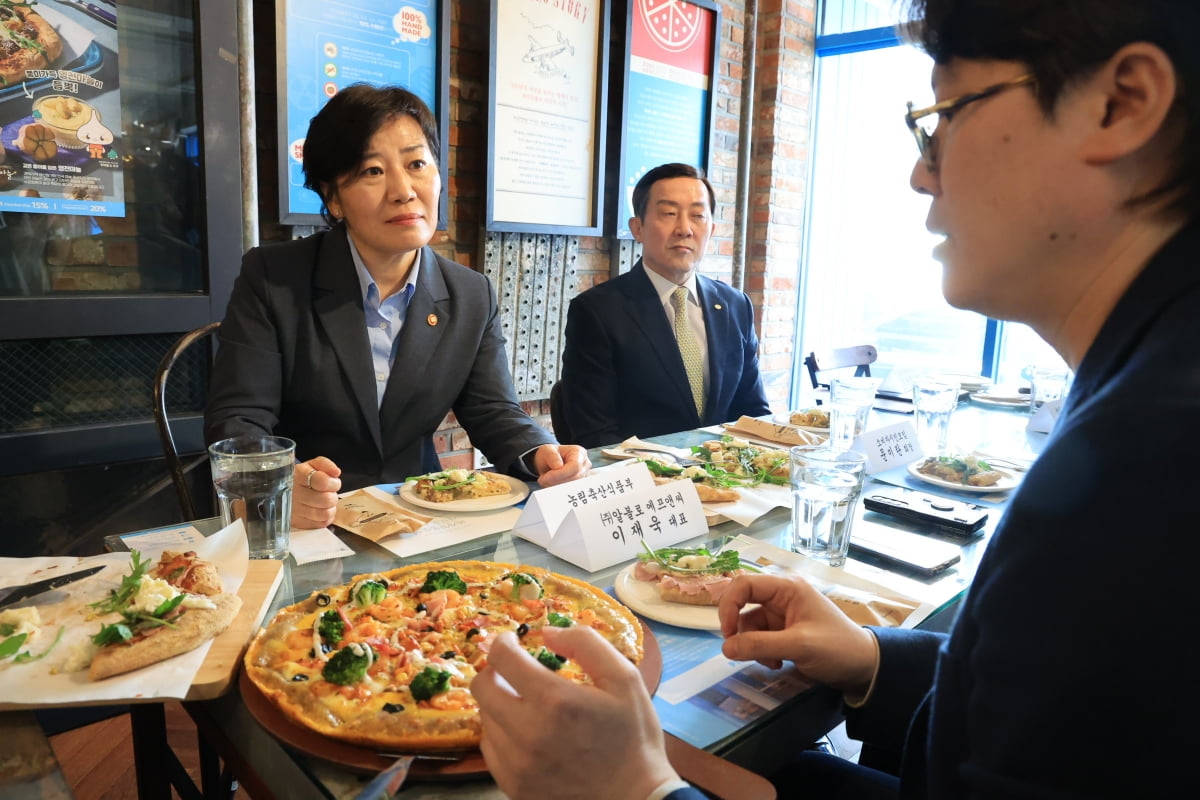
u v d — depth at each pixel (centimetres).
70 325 184
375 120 145
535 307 318
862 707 71
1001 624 43
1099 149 45
